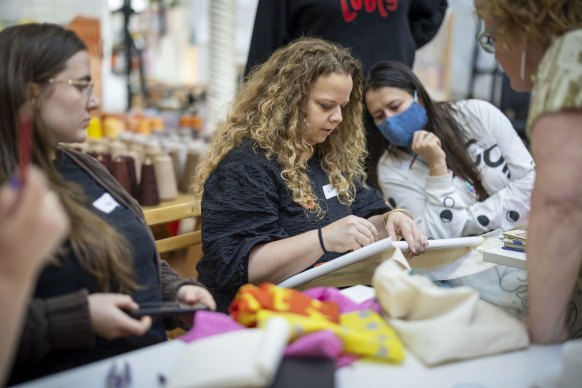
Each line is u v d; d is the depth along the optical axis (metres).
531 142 1.04
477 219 2.06
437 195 2.07
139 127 3.47
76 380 0.91
